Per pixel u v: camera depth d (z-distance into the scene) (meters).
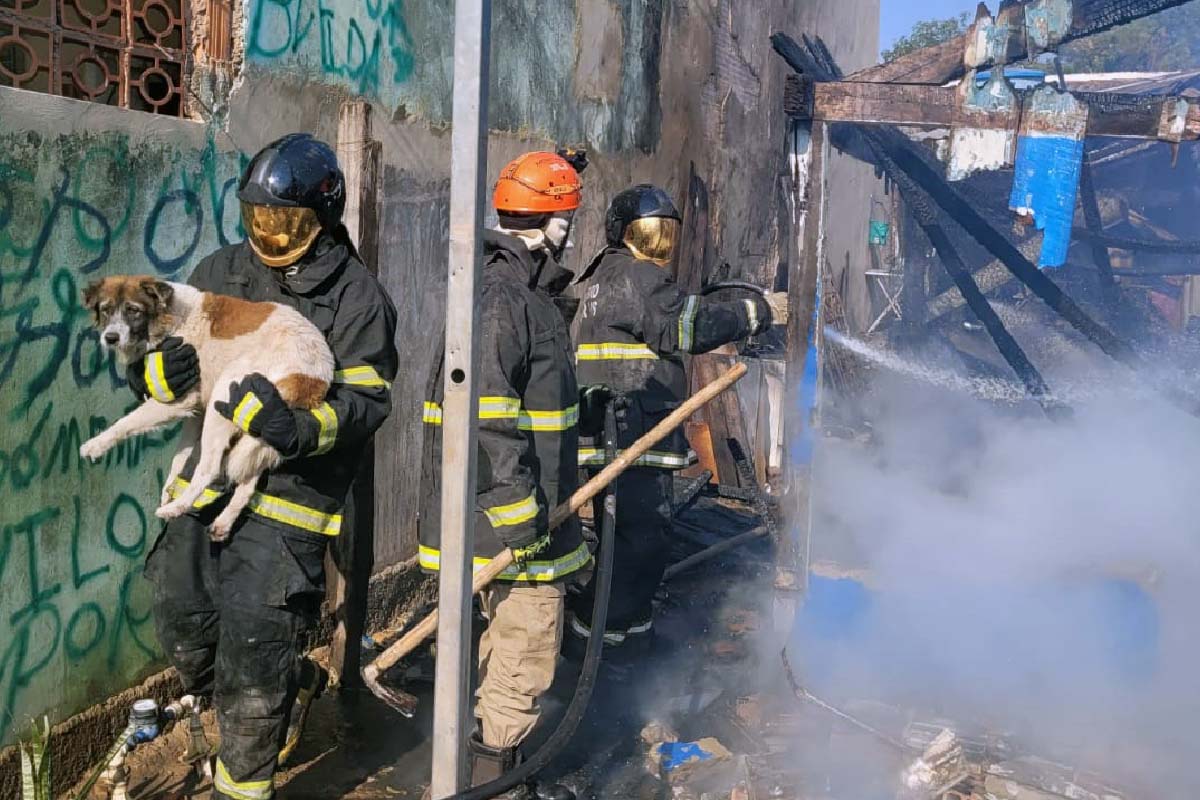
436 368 3.13
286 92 4.04
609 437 3.61
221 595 2.84
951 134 4.16
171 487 2.98
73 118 3.10
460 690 2.50
